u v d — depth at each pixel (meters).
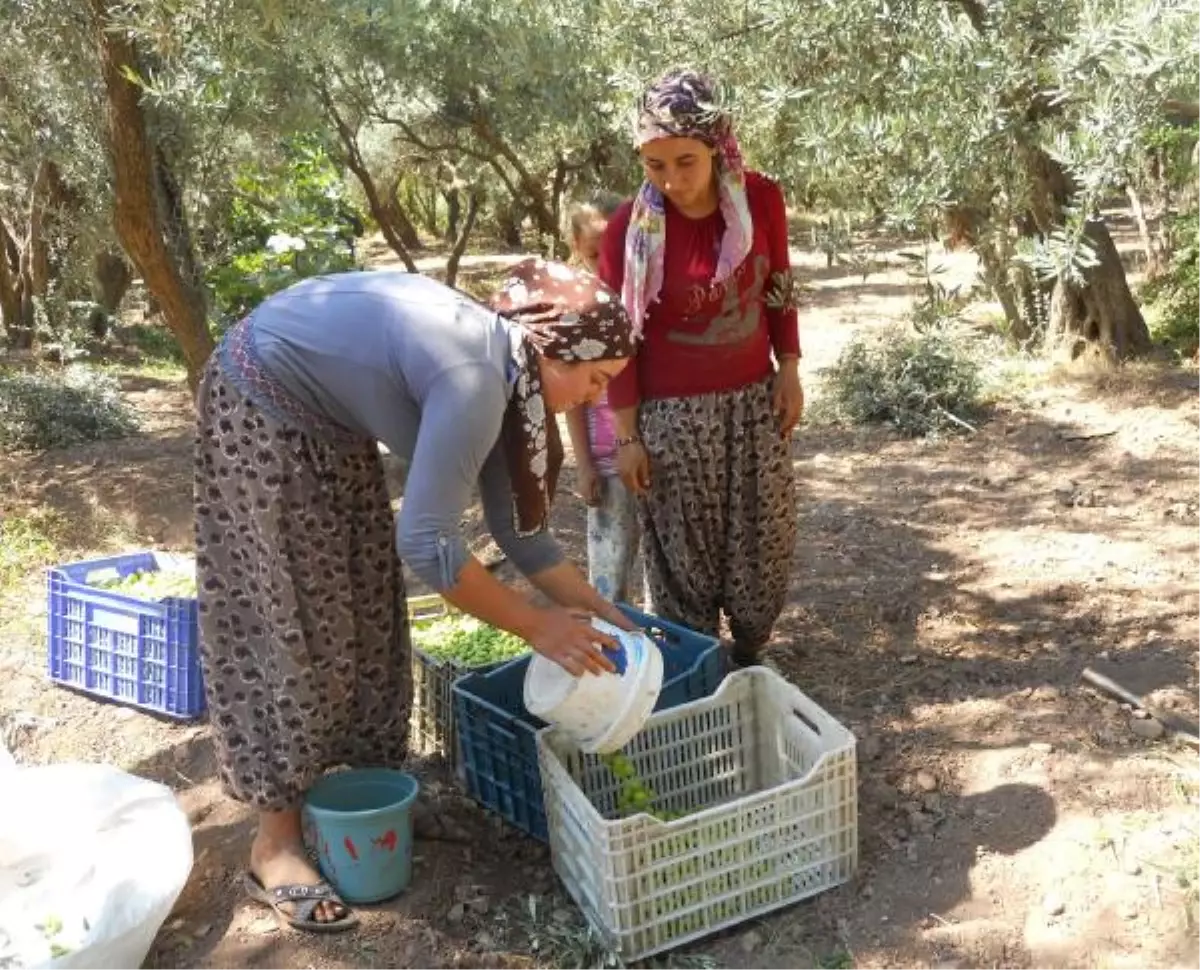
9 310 11.64
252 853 3.10
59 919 2.71
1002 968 2.80
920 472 6.69
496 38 9.16
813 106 4.09
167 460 7.26
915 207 3.54
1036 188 5.63
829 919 2.96
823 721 3.10
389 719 3.15
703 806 3.36
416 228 24.62
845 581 5.11
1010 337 8.83
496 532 2.90
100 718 4.15
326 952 2.88
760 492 3.67
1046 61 3.48
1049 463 6.61
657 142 3.19
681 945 2.88
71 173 7.60
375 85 9.94
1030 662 4.16
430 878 3.12
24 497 6.61
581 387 2.65
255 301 11.41
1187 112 3.41
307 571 2.79
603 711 2.78
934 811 3.28
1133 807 3.19
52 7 5.62
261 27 5.29
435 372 2.49
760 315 3.58
